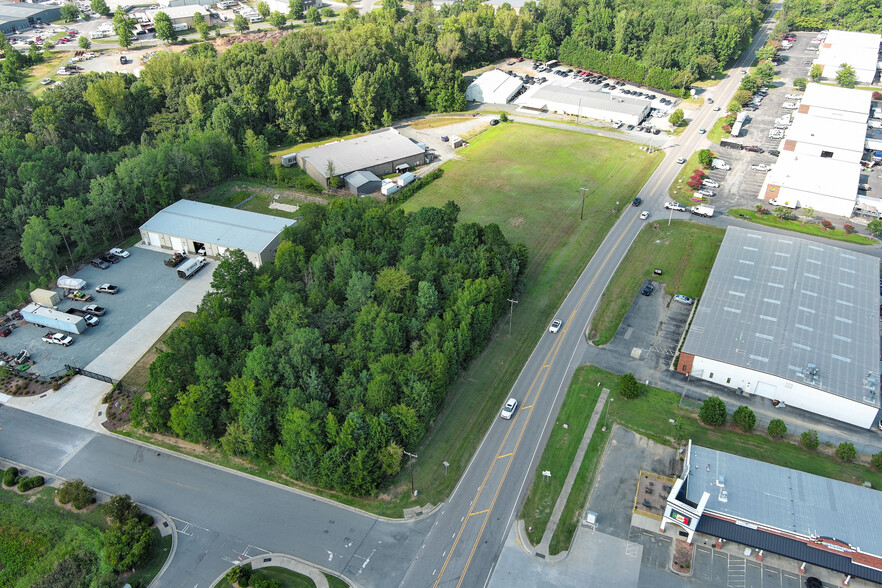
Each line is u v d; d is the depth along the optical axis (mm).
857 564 82875
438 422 110188
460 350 115000
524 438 107375
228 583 85125
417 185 193125
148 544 88125
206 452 105500
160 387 104125
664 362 124062
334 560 88125
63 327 132500
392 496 97438
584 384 118688
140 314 138375
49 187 158875
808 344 118000
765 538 86375
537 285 147625
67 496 94812
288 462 96875
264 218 166125
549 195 189125
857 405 107000
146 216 172500
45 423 111125
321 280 127750
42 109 193375
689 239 164250
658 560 88062
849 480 98438
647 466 101812
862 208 176375
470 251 136375
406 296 123375
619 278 149875
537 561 88125
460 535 91688
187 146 187500
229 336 112562
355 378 104188
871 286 133750
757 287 133875
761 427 109125
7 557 89875
